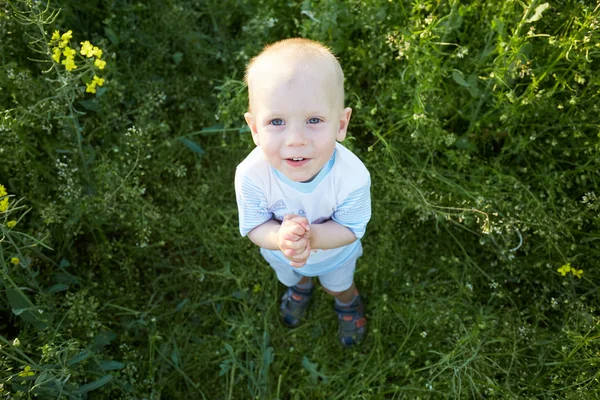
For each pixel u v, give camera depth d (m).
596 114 2.81
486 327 2.75
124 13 3.39
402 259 3.06
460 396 2.55
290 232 1.91
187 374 2.83
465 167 3.01
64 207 2.87
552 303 2.72
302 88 1.64
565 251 2.81
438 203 2.87
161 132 3.25
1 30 2.75
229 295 3.05
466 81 2.92
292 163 1.75
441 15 2.96
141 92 3.28
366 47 3.07
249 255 3.09
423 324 2.83
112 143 3.16
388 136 3.05
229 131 3.32
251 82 1.73
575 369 2.54
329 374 2.80
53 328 2.59
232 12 3.50
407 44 2.64
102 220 2.88
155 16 3.38
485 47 2.84
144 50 3.43
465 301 2.93
